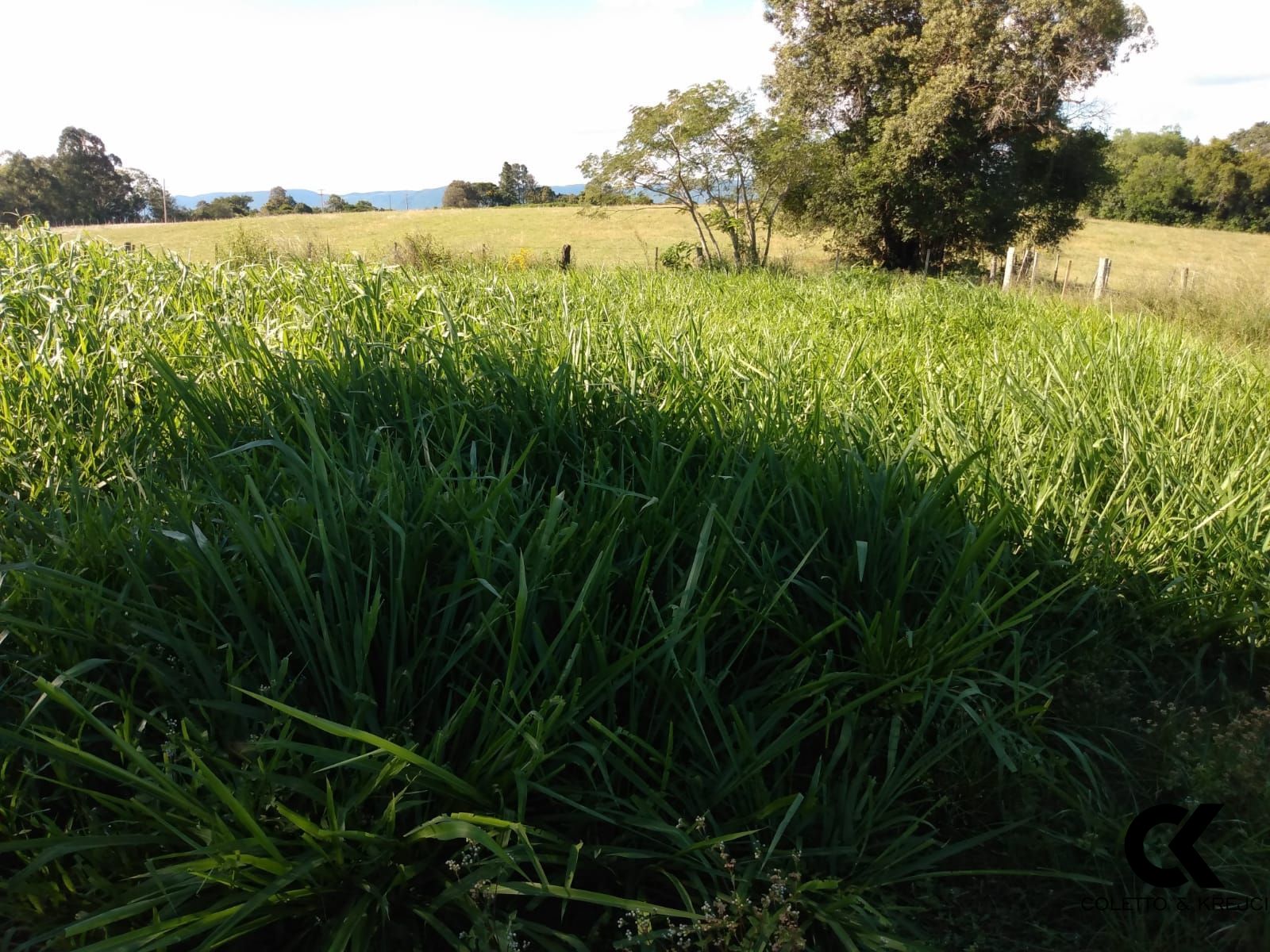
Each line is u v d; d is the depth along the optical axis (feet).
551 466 10.95
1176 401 15.48
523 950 5.94
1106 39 73.41
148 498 8.82
